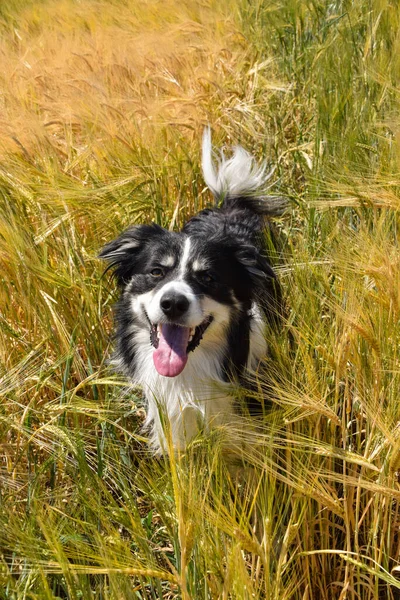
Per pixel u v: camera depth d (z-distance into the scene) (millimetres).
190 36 2428
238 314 1400
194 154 1729
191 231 1508
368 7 2059
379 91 1759
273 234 1562
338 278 1318
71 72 2043
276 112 1925
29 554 1100
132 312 1414
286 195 1609
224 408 1364
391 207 1372
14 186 1555
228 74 2107
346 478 1190
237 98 1974
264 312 1419
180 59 2131
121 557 1115
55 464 1275
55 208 1555
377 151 1563
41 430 1262
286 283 1404
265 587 1126
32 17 3348
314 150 1658
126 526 1164
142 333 1401
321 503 1182
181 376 1379
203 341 1378
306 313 1289
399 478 1267
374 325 1241
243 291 1411
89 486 1212
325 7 2162
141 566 1105
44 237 1475
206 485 1157
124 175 1625
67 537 1124
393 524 1222
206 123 1811
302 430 1261
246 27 2463
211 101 1942
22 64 2162
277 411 1239
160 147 1724
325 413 1191
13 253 1429
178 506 1094
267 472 1164
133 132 1738
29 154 1657
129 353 1419
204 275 1377
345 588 1188
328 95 1803
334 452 1186
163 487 1205
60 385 1384
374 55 1836
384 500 1183
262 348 1412
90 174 1629
